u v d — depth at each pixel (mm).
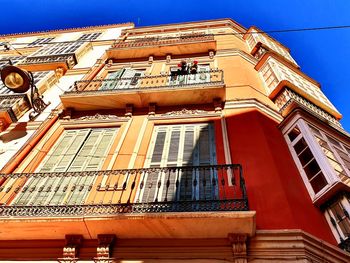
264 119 8367
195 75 10469
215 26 16203
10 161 7520
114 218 5168
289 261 4766
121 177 6676
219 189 6172
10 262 5371
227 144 7348
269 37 15516
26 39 19312
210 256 5023
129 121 8758
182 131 8164
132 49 12828
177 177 5988
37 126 9281
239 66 11156
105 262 5145
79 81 10289
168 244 5289
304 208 5875
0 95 10164
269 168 6527
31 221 5359
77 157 7691
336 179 5953
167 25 16844
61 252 5406
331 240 5480
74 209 5566
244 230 5074
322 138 7688
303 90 10453
